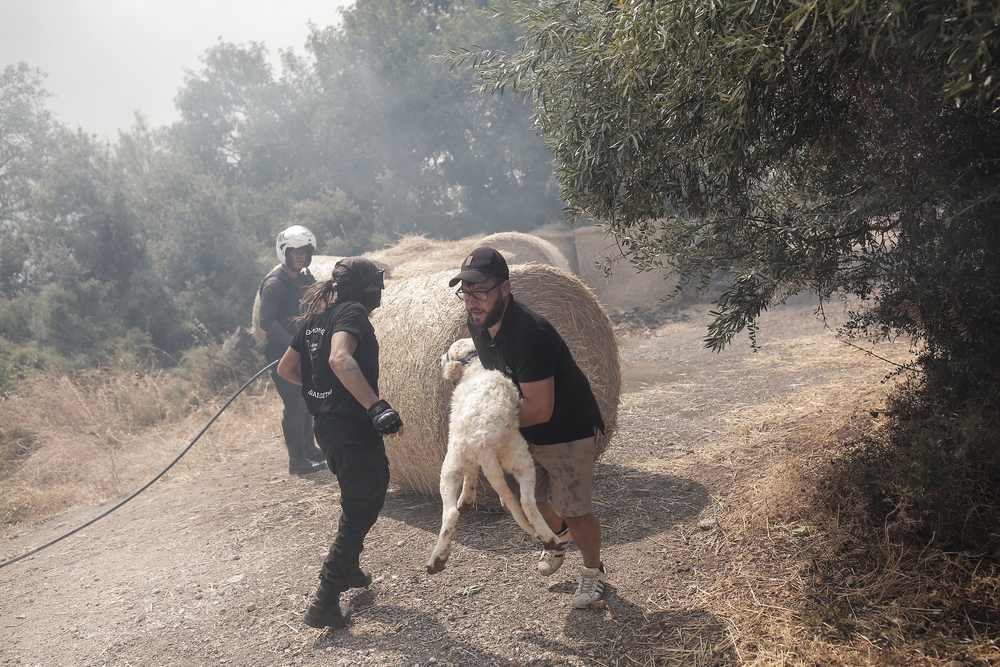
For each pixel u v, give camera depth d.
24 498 6.62
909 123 3.12
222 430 7.93
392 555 4.09
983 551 3.05
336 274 3.51
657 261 3.64
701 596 3.25
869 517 3.47
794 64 2.60
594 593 3.25
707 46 2.59
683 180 3.46
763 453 4.73
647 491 4.54
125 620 3.70
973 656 2.54
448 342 4.47
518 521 2.79
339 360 3.15
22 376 11.22
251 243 14.95
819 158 3.43
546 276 5.02
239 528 4.91
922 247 3.29
